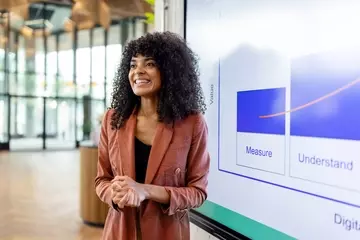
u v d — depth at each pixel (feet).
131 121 4.53
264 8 4.86
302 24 4.15
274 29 4.66
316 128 3.94
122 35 40.63
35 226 14.87
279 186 4.58
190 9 7.04
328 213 3.79
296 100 4.25
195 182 4.48
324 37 3.83
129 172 4.33
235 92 5.57
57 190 21.49
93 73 49.21
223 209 5.93
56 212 16.97
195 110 4.59
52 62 49.16
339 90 3.63
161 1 8.18
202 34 6.61
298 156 4.22
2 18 37.60
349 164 3.51
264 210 4.89
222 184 5.96
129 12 30.55
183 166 4.42
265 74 4.84
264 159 4.88
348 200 3.53
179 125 4.39
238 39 5.49
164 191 4.11
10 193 20.52
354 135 3.46
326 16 3.81
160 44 4.43
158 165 4.26
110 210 4.71
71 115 50.37
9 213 16.58
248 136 5.25
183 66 4.51
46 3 35.22
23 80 47.60
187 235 4.63
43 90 49.03
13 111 47.06
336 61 3.67
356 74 3.43
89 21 33.47
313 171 3.99
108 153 4.77
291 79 4.33
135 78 4.42
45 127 49.37
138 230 4.34
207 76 6.43
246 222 5.32
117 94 4.75
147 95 4.45
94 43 48.01
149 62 4.38
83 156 15.43
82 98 50.08
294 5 4.28
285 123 4.45
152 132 4.45
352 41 3.49
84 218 15.39
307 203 4.09
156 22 8.48
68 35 47.26
